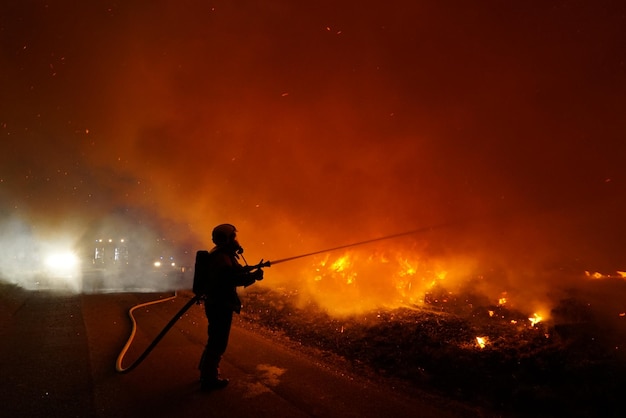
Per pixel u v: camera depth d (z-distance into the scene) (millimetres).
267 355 5734
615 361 4457
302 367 5195
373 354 5625
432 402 4102
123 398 4148
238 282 4648
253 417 3732
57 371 4949
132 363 5289
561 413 3777
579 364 4434
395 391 4391
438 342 5734
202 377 4398
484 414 3818
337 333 6703
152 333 7043
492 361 4902
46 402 4031
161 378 4750
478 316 6766
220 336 4484
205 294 4656
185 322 8047
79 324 7676
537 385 4270
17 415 3736
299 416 3760
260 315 8711
